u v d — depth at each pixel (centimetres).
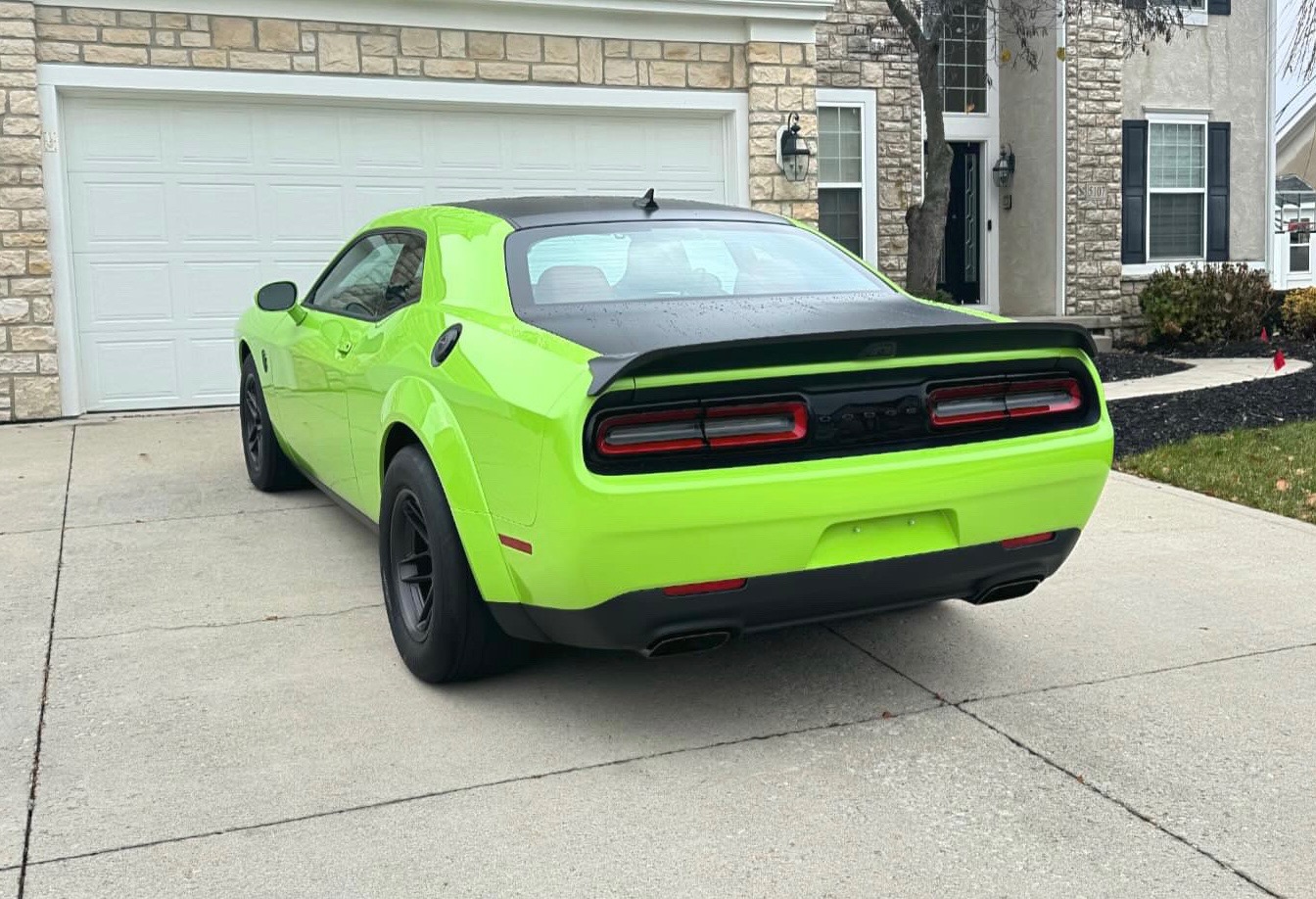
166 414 920
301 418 546
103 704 368
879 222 1378
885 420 326
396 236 481
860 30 1338
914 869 271
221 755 332
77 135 889
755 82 1068
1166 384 1039
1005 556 351
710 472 305
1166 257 1557
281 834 288
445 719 357
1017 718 356
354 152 966
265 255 950
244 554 535
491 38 987
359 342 453
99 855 279
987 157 1547
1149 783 313
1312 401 894
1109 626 439
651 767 325
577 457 299
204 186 927
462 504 344
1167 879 266
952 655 411
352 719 357
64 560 525
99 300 909
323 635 432
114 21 881
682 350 293
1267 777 317
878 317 373
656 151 1067
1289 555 529
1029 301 1529
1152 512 609
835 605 333
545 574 316
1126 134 1509
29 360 881
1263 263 1619
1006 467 337
